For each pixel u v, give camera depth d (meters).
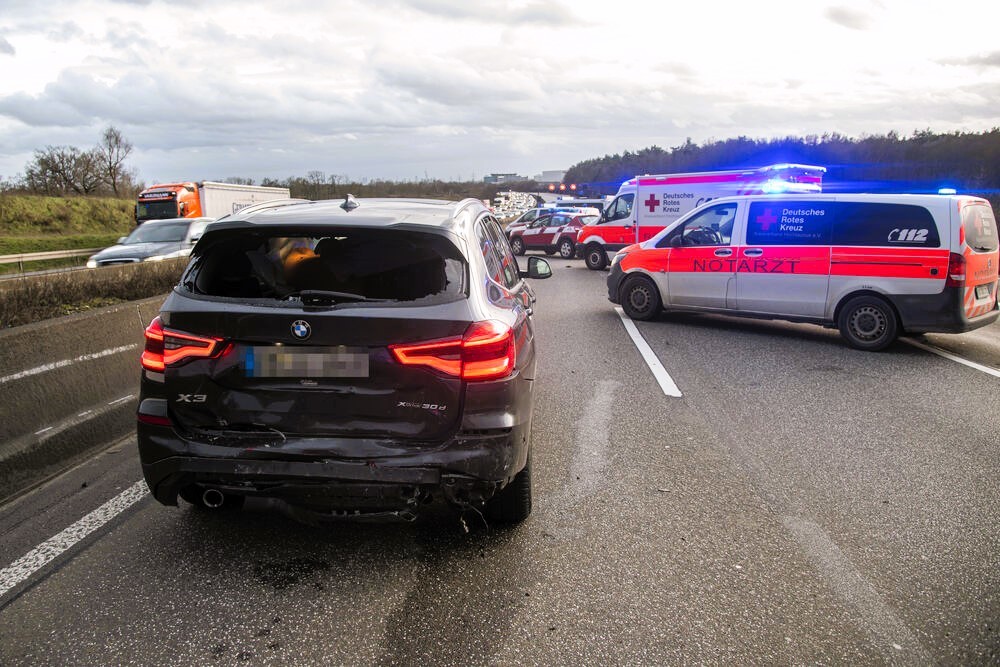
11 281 6.64
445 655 2.47
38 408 4.27
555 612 2.76
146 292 7.54
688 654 2.50
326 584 2.95
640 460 4.52
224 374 2.91
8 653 2.46
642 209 16.59
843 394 6.17
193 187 26.30
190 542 3.32
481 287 3.11
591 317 10.59
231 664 2.41
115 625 2.64
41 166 51.28
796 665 2.45
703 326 9.73
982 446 4.82
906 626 2.70
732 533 3.48
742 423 5.32
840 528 3.55
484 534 3.44
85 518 3.58
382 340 2.84
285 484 2.88
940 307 7.67
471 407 2.89
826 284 8.33
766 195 8.88
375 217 3.18
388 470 2.86
